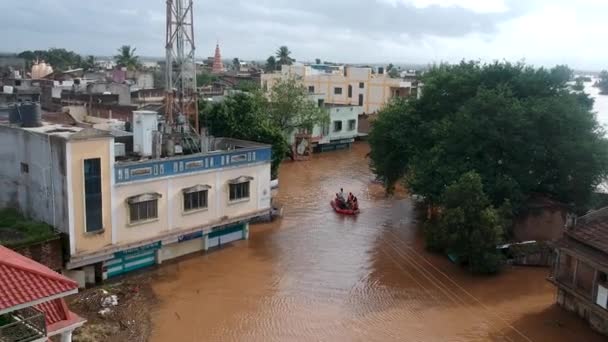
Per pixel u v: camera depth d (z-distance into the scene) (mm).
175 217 28562
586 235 23266
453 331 22875
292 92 58906
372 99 78688
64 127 27922
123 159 29438
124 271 27531
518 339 22266
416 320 23812
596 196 33344
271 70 126750
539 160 32125
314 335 22344
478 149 32031
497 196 31000
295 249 32188
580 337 22422
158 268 28438
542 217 31656
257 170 32281
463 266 29953
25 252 23078
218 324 22984
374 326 23203
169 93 31984
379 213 40469
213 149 34281
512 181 30703
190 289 26203
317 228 36344
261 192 32781
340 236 34875
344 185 49344
